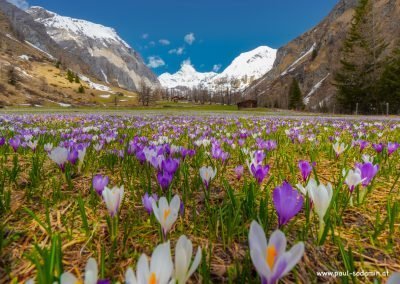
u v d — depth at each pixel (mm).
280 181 3193
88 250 1815
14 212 2352
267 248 820
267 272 790
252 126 11656
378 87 55594
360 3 59219
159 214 1306
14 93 130125
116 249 1805
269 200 2596
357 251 1811
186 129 9047
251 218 1995
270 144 4555
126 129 9898
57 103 136000
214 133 8344
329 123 13742
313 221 2174
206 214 2303
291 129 7152
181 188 2973
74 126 11180
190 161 4227
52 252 1326
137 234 1970
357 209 2447
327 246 1841
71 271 1599
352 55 61000
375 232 1916
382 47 59625
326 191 1542
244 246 1816
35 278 1511
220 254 1744
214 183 3201
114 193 1600
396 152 4617
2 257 1722
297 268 1607
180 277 883
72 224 2033
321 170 3898
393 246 1879
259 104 178500
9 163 4148
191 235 1979
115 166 4012
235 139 6824
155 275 815
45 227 1934
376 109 57438
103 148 5289
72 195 2766
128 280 817
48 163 4109
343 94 61781
